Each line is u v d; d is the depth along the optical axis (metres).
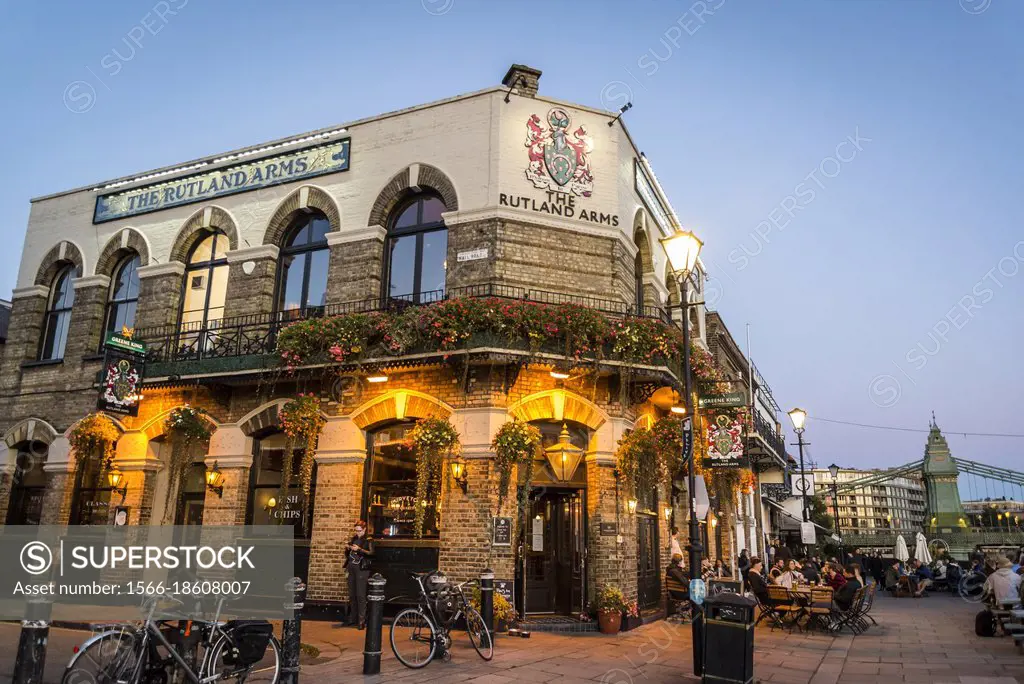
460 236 13.45
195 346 15.43
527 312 11.88
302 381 13.58
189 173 16.53
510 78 14.96
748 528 23.44
